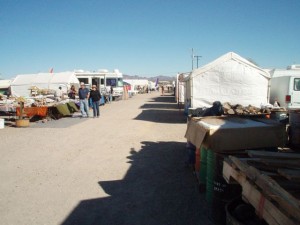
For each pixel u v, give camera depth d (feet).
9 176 20.45
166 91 213.66
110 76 103.50
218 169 13.44
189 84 46.24
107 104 90.89
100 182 19.16
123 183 18.94
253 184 9.90
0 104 46.55
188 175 20.12
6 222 14.05
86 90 55.16
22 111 44.37
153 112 64.75
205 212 14.79
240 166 10.62
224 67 42.86
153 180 19.36
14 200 16.49
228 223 11.15
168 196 16.78
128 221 14.05
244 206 11.41
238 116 18.43
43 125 44.37
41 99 52.75
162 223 13.80
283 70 52.08
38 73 84.38
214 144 14.29
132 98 129.59
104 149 28.17
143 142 31.17
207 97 43.52
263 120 16.84
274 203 8.50
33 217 14.51
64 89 78.54
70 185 18.70
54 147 29.17
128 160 24.22
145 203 15.94
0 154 26.55
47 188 18.22
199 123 15.89
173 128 40.73
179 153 26.18
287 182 8.48
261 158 10.93
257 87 42.47
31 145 30.19
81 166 22.68
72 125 44.27
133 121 48.88
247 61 42.45
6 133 37.50
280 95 45.88
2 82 93.45
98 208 15.44
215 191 13.65
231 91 42.98
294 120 17.44
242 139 14.34
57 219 14.30
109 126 43.01
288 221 7.57
